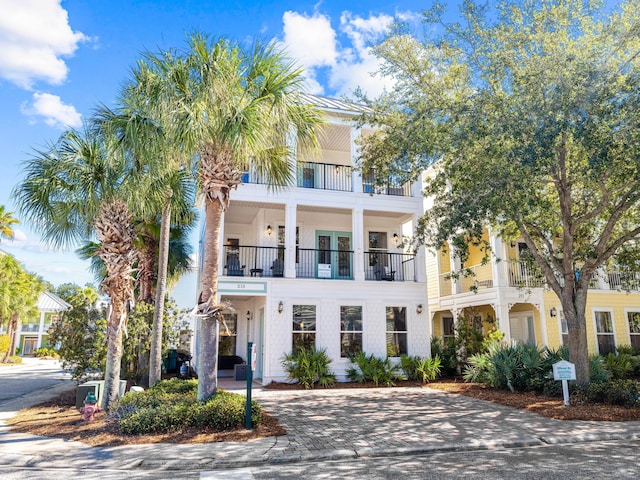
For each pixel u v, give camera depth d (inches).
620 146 347.6
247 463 239.1
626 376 617.6
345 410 392.5
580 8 387.9
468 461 243.9
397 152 479.5
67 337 457.4
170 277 673.6
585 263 460.4
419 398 463.8
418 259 658.2
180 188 462.0
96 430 304.5
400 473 220.5
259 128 317.4
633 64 376.8
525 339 727.1
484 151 391.2
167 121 310.3
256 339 653.9
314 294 605.6
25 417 367.9
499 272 656.4
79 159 362.3
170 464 234.2
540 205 376.5
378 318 626.2
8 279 1113.4
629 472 218.2
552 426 324.5
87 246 634.8
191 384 411.2
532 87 362.3
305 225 691.4
